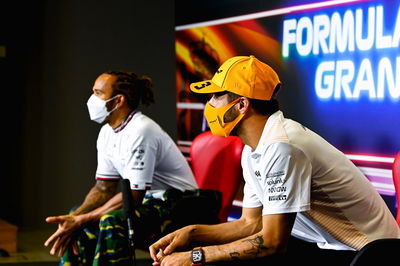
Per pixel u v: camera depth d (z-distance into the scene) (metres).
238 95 2.64
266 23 5.02
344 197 2.70
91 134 7.29
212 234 2.91
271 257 3.02
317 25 4.62
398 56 4.09
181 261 2.64
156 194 4.07
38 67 7.45
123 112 3.99
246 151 2.83
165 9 6.98
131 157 3.90
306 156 2.58
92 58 7.23
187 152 5.80
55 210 7.43
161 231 3.79
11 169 7.56
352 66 4.39
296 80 4.80
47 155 7.45
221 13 5.41
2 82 7.52
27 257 5.92
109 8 7.17
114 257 3.43
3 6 7.45
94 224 3.80
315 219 2.76
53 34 7.38
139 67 7.09
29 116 7.49
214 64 5.50
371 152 4.29
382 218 2.78
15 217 7.54
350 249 2.81
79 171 7.33
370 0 4.25
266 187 2.59
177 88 5.91
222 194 4.01
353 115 4.39
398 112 4.11
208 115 2.72
